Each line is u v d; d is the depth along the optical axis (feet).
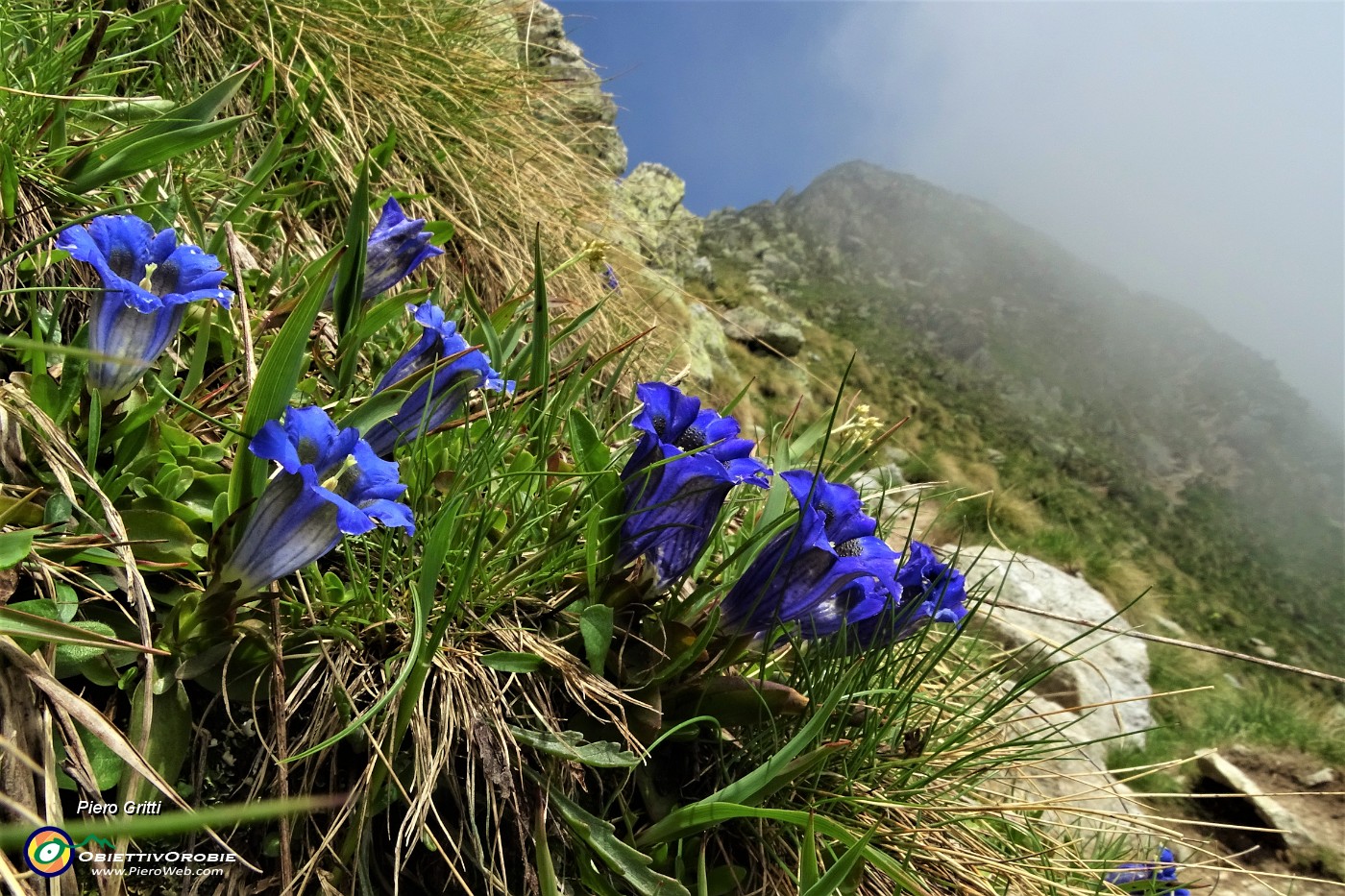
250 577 0.55
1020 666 1.01
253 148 1.26
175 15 1.16
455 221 1.43
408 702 0.59
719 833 0.76
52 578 0.57
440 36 1.61
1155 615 4.63
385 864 0.64
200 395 0.77
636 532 0.71
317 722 0.62
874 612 0.78
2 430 0.60
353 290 0.84
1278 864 2.50
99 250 0.59
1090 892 0.94
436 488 0.78
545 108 1.82
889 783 0.86
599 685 0.71
